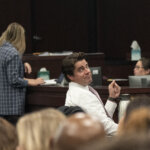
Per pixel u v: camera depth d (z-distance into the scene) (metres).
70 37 19.42
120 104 6.33
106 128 5.79
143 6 18.84
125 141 1.09
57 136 1.42
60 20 19.33
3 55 7.51
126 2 19.14
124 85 9.75
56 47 19.36
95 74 8.48
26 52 18.73
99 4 19.56
